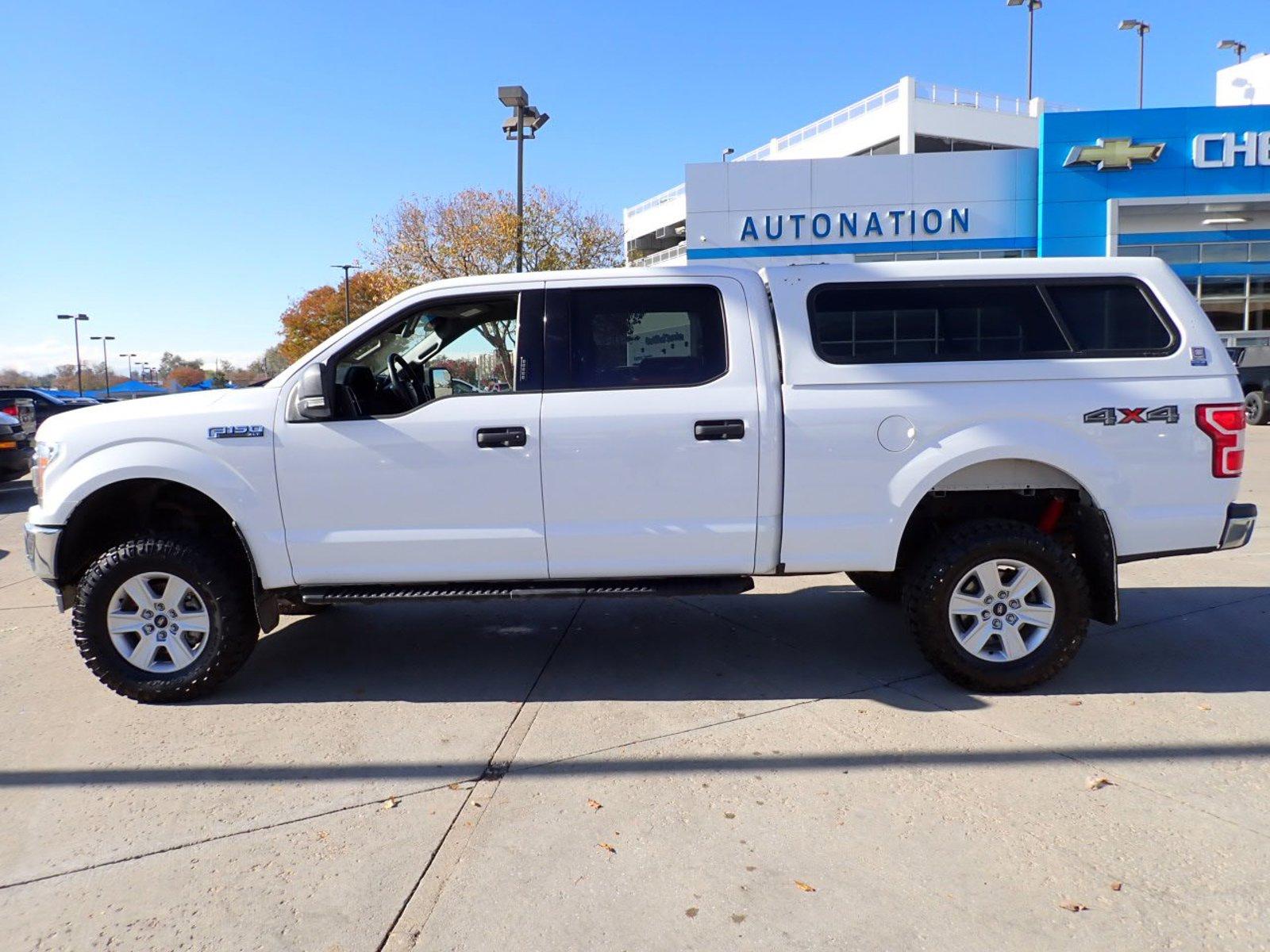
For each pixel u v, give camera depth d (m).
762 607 6.20
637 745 3.96
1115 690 4.50
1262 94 32.84
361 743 4.04
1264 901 2.74
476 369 4.95
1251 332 25.23
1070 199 24.66
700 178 25.48
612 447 4.39
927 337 4.48
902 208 25.31
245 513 4.43
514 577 4.51
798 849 3.09
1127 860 2.98
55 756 3.96
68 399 23.78
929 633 4.41
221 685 4.62
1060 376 4.39
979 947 2.57
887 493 4.41
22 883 2.99
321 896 2.88
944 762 3.72
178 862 3.09
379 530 4.46
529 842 3.17
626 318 4.54
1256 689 4.48
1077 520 4.62
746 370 4.45
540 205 26.22
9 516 11.71
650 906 2.79
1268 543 7.83
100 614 4.48
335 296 60.97
